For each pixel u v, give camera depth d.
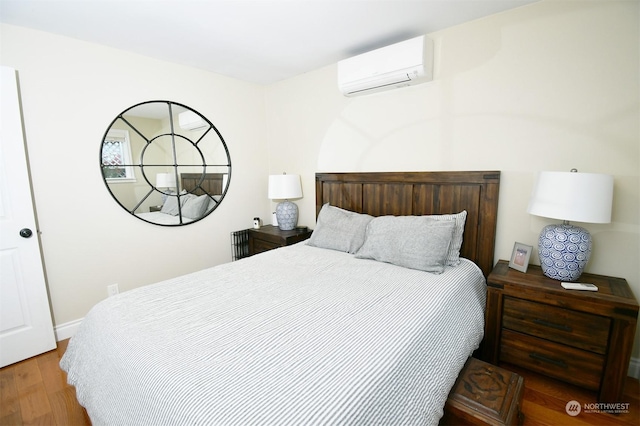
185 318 1.35
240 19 2.02
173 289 1.69
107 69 2.42
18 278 2.05
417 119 2.44
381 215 2.66
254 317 1.35
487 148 2.14
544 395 1.67
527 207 1.97
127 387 0.99
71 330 2.36
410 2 1.86
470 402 1.25
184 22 2.05
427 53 2.20
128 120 2.56
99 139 2.41
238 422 0.77
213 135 3.15
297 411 0.80
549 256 1.74
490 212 2.12
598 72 1.74
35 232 2.11
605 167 1.77
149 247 2.77
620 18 1.66
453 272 1.93
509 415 1.18
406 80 2.31
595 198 1.54
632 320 1.45
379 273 1.91
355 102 2.80
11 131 1.97
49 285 2.25
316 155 3.19
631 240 1.74
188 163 2.98
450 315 1.49
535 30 1.90
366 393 0.90
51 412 1.62
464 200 2.22
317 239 2.62
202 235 3.15
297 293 1.62
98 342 1.25
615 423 1.48
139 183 2.66
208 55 2.64
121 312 1.41
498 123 2.08
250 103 3.46
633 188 1.71
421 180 2.39
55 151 2.21
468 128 2.21
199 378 0.93
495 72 2.06
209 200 3.18
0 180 1.96
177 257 2.97
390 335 1.19
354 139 2.85
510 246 2.13
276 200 3.68
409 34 2.29
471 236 2.21
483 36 2.07
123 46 2.43
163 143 2.79
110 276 2.54
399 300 1.51
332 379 0.94
